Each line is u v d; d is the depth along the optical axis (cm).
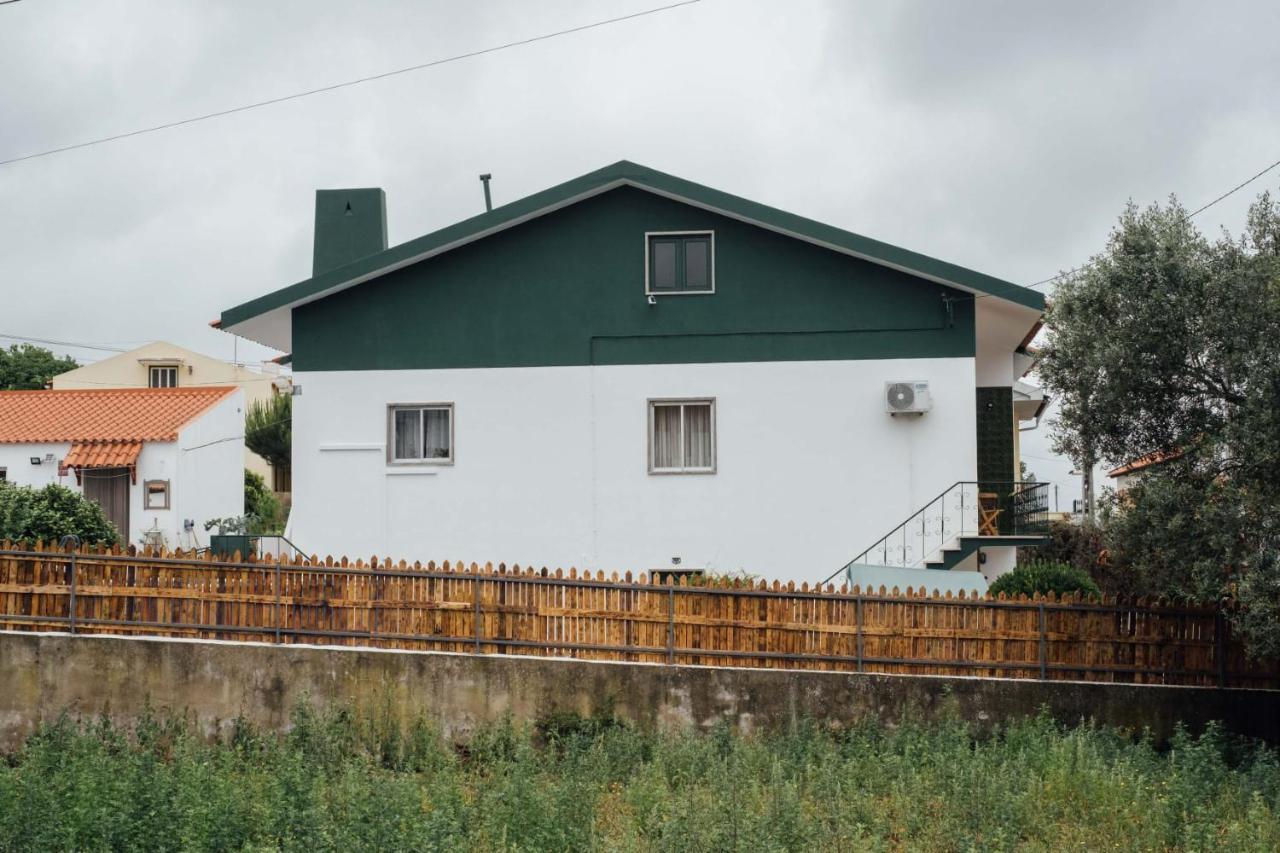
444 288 2105
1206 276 1460
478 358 2095
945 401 2030
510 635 1555
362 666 1498
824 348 2053
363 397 2102
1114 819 1200
